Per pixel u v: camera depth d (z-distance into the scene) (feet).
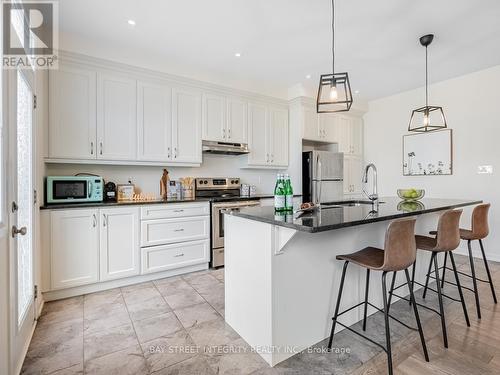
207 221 10.91
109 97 9.64
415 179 14.53
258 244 5.57
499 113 11.64
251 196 12.81
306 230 4.32
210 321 6.91
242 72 12.12
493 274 10.09
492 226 11.91
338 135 15.64
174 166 11.82
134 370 5.14
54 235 7.97
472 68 11.85
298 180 14.12
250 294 5.87
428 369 5.12
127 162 10.04
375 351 5.70
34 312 6.69
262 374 5.03
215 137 12.09
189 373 5.07
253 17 8.00
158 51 10.09
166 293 8.63
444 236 6.40
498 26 8.46
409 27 8.52
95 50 9.34
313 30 8.69
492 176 11.88
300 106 14.01
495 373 5.00
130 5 7.40
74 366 5.23
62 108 8.79
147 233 9.57
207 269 11.02
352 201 9.14
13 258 4.92
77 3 7.27
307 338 5.82
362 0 7.23
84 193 9.09
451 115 13.10
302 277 5.69
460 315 7.16
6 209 4.57
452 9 7.62
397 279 7.91
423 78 12.94
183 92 11.25
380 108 16.14
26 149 6.20
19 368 5.09
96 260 8.64
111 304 7.86
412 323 6.77
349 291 6.63
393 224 4.93
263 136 13.65
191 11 7.68
